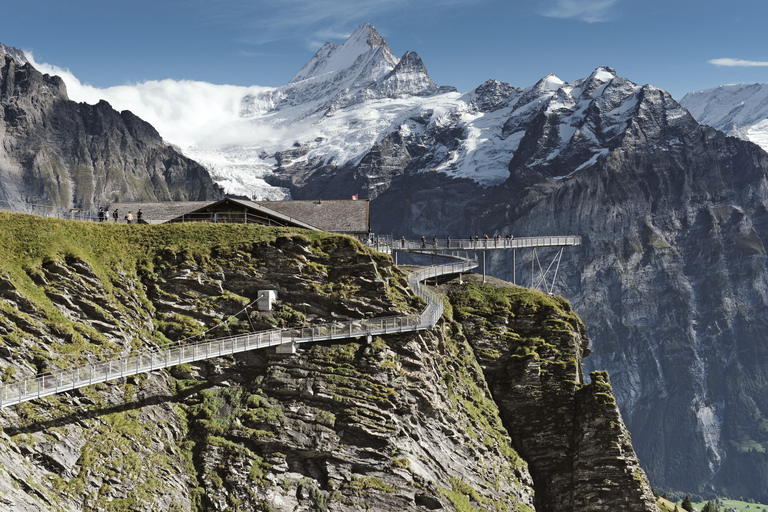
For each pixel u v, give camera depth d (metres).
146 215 118.81
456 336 115.12
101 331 84.31
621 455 108.50
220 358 88.75
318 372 89.38
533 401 114.50
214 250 96.06
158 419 82.31
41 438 72.25
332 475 84.62
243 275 95.00
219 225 100.12
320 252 97.62
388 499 85.25
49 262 84.69
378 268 99.00
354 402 87.81
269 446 84.12
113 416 78.94
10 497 64.88
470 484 96.19
